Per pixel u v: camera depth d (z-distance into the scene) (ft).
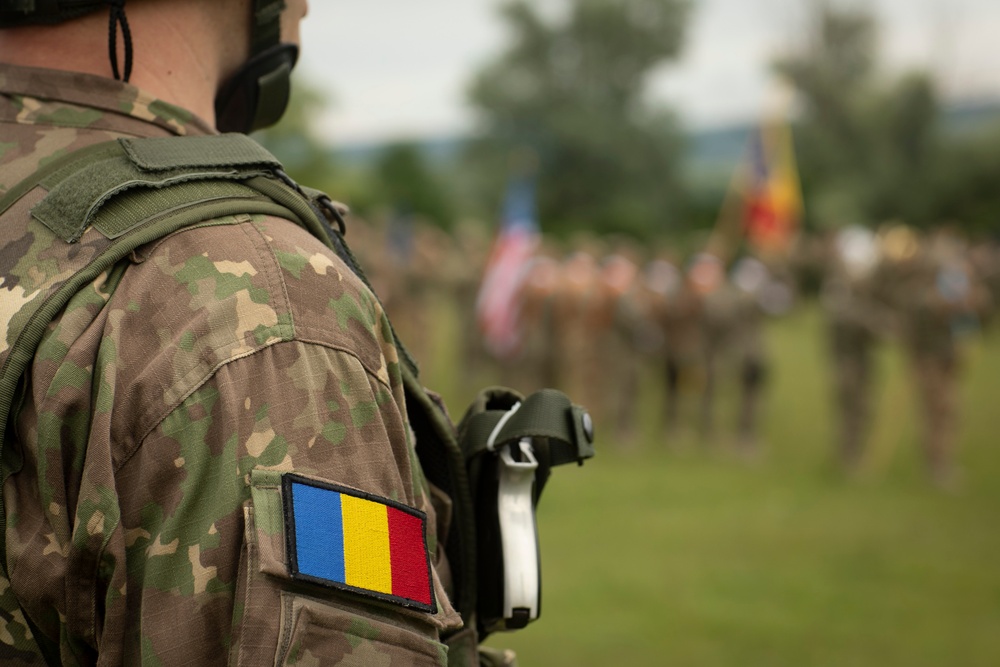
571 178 132.57
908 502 22.76
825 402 36.63
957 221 96.17
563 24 137.59
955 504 22.63
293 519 2.39
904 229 25.26
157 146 2.72
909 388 35.04
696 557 18.16
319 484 2.45
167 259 2.57
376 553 2.49
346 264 2.99
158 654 2.38
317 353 2.55
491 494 3.31
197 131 2.93
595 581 16.66
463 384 37.29
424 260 40.37
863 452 26.04
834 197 97.86
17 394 2.51
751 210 42.29
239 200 2.70
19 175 2.73
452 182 132.67
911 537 19.76
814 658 13.52
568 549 18.58
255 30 3.15
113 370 2.48
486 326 33.50
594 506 21.89
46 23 2.86
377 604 2.48
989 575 17.37
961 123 106.83
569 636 14.10
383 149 112.27
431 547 2.95
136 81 2.92
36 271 2.57
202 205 2.64
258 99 3.27
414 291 40.50
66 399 2.48
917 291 24.40
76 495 2.51
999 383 41.52
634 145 131.95
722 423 33.65
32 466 2.53
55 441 2.47
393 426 2.69
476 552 3.31
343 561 2.43
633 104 137.80
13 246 2.62
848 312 25.35
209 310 2.51
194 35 3.02
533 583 3.18
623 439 29.14
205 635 2.39
